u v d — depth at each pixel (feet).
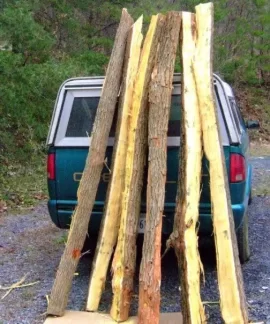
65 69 35.83
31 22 35.60
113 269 13.58
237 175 15.14
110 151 15.83
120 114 15.21
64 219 16.49
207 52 15.05
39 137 35.76
